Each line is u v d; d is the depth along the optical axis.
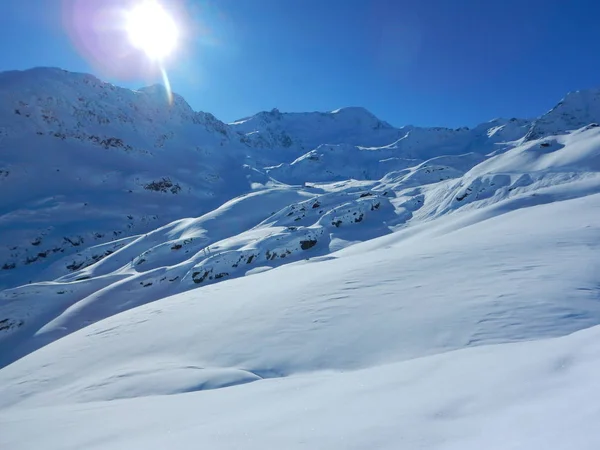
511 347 5.54
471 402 3.62
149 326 14.90
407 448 2.97
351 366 7.88
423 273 12.62
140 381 9.09
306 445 3.35
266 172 178.88
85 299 37.59
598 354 4.04
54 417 6.64
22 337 34.12
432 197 59.88
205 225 65.12
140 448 4.13
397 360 7.57
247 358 9.30
